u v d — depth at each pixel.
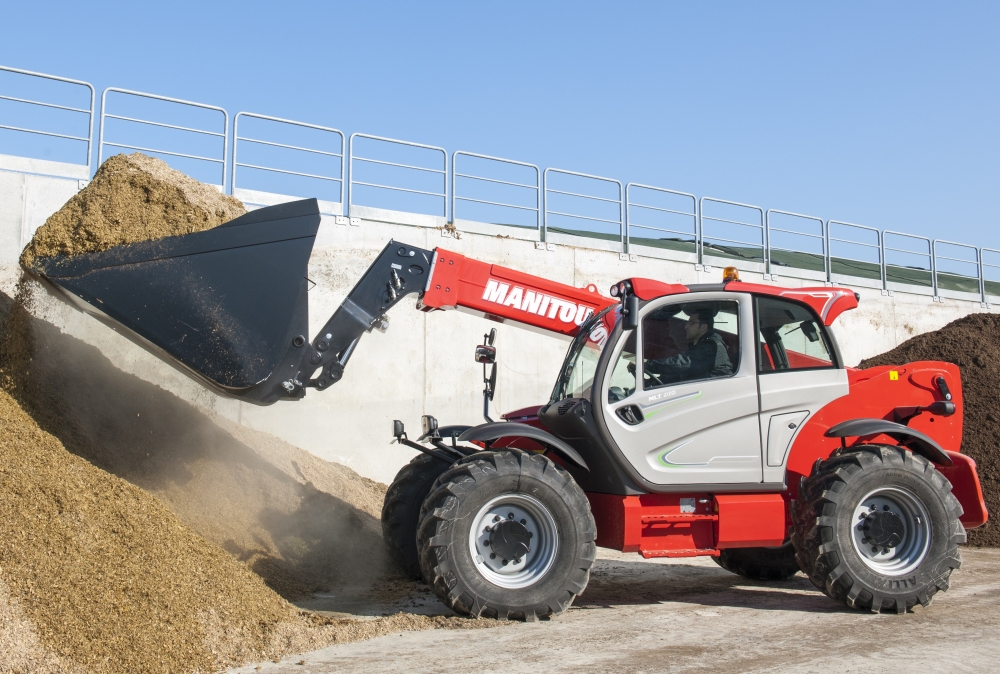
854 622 5.15
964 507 6.12
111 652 3.89
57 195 8.62
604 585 6.61
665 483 5.47
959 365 11.53
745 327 5.77
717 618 5.26
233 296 5.51
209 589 4.58
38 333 6.42
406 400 10.41
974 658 4.30
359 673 4.01
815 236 15.79
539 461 5.16
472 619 4.99
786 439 5.73
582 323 6.45
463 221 11.44
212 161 10.02
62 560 4.20
